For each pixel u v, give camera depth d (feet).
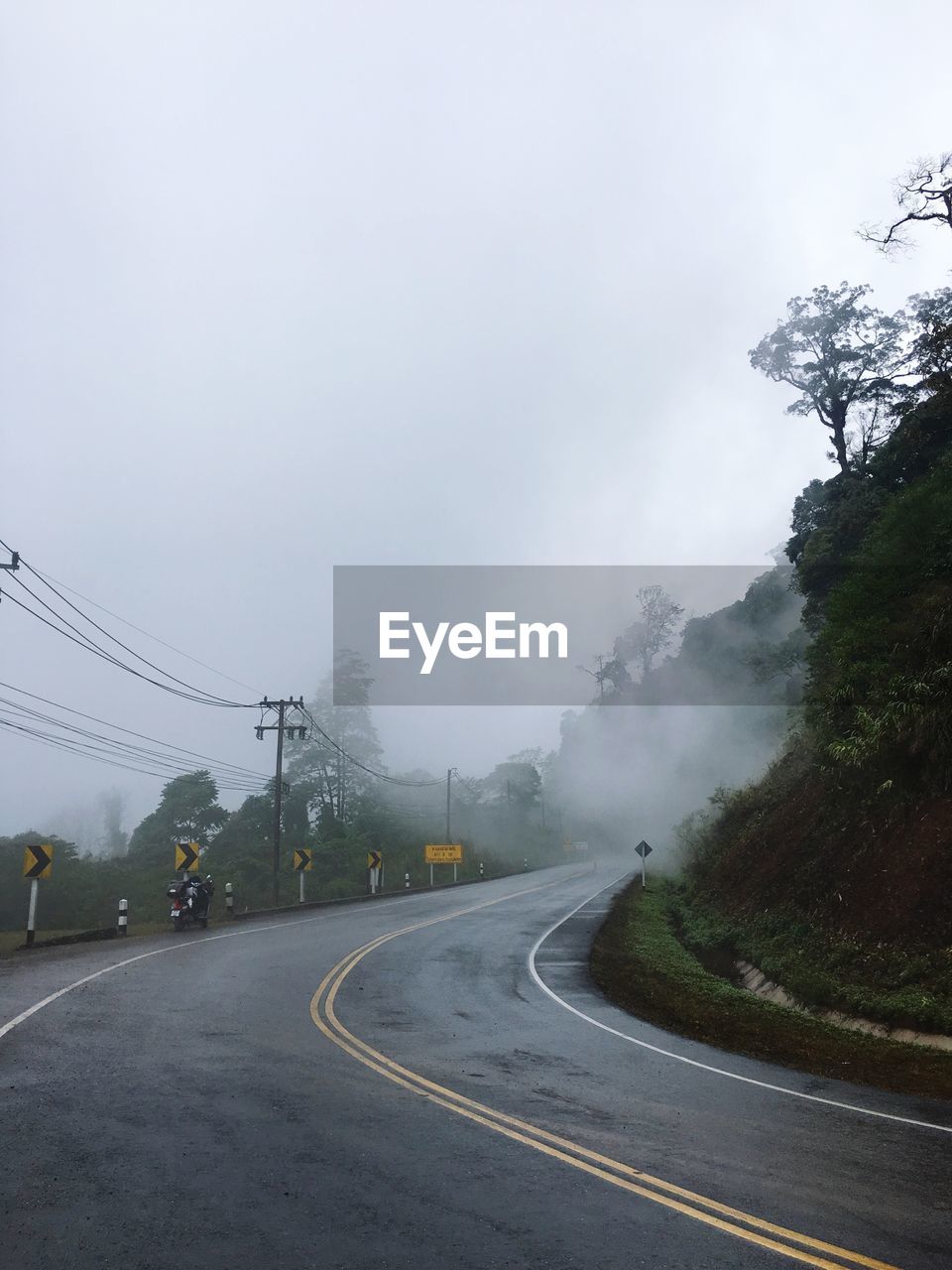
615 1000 49.06
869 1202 18.86
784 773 99.40
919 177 80.48
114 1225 16.84
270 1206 17.88
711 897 91.61
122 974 51.08
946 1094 30.78
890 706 60.59
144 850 216.33
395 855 224.53
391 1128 23.31
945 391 96.73
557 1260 15.57
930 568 73.41
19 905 162.91
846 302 127.95
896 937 48.88
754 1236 16.79
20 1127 22.84
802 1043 39.37
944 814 53.42
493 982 53.26
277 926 86.99
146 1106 24.89
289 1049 32.94
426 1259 15.53
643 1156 21.61
